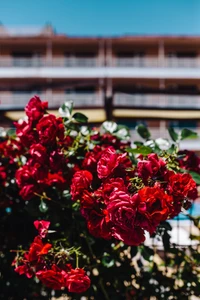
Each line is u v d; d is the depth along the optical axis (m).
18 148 2.42
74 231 2.25
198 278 2.45
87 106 4.42
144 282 2.48
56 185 2.17
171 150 2.00
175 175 1.72
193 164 2.35
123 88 4.34
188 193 1.79
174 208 1.72
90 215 1.73
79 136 2.31
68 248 2.00
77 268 1.82
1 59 31.23
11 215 2.52
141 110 4.49
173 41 31.52
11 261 2.49
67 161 2.27
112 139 2.42
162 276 2.53
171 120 4.73
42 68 28.80
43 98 27.92
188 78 30.03
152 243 2.51
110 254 2.30
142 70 29.70
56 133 2.10
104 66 30.48
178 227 2.50
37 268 1.85
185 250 2.47
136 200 1.57
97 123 4.46
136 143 2.29
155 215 1.58
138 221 1.57
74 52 31.77
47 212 2.18
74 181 1.78
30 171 2.13
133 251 2.28
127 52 31.97
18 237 2.51
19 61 31.17
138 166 1.75
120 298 2.47
